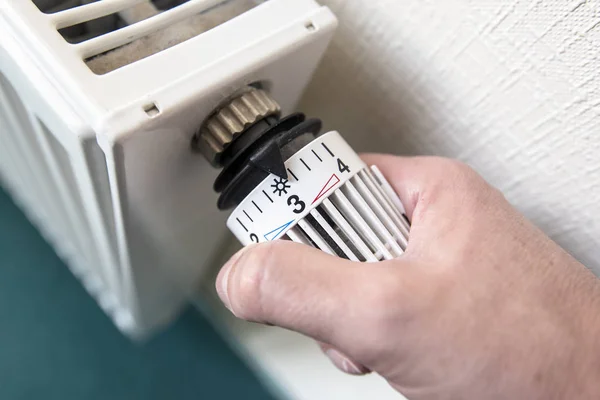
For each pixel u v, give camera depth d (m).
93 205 0.26
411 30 0.28
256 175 0.24
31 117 0.25
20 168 0.41
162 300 0.53
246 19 0.23
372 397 0.54
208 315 0.71
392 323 0.22
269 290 0.23
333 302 0.23
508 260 0.24
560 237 0.30
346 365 0.34
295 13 0.24
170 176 0.26
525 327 0.23
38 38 0.20
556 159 0.27
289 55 0.24
